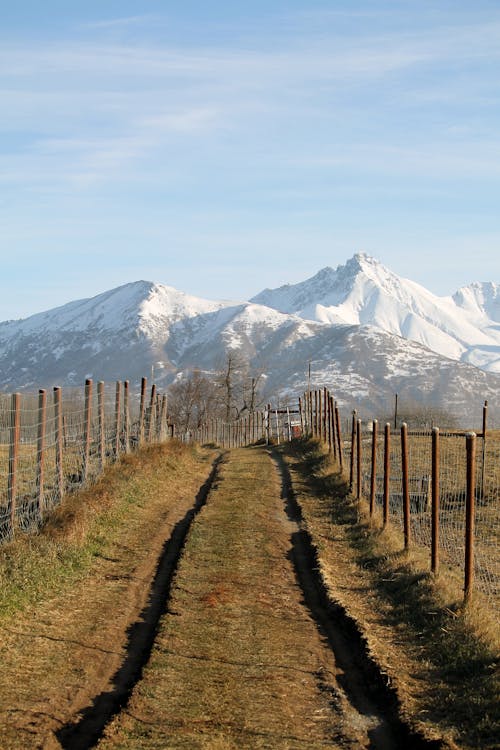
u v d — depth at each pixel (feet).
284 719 30.55
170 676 33.83
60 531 52.95
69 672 34.04
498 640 36.19
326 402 136.56
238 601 45.96
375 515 70.59
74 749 27.14
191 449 131.54
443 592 44.75
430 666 35.70
